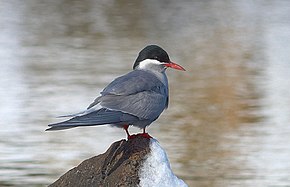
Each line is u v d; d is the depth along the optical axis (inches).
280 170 538.9
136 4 1737.2
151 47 314.8
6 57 1035.3
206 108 737.0
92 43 1181.1
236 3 1787.6
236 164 552.1
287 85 862.5
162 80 310.5
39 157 555.2
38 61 1002.1
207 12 1620.3
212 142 607.8
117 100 290.5
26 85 828.0
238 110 729.6
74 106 722.8
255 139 617.0
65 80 860.6
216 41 1234.6
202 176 524.4
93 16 1537.9
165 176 289.9
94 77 881.5
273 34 1307.8
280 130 650.8
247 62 1031.0
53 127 267.4
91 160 302.7
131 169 289.9
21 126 645.3
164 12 1611.7
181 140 611.8
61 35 1274.6
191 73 948.6
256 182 513.3
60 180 307.3
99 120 280.8
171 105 749.3
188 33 1328.7
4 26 1370.6
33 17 1503.4
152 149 292.5
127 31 1338.6
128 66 963.3
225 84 860.6
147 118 295.6
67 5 1708.9
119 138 609.3
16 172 519.2
